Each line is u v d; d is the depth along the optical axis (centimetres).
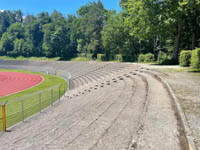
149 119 614
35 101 1789
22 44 9894
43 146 490
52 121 793
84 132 549
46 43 9112
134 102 872
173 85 1063
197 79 1249
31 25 10556
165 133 500
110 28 5316
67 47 8712
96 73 2953
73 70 4431
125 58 5091
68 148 452
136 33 2656
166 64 2536
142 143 448
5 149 524
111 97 1054
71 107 1094
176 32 2644
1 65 7106
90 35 7806
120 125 582
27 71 6034
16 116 1241
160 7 2377
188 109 660
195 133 474
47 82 3556
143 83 1363
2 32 13288
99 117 691
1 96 2270
